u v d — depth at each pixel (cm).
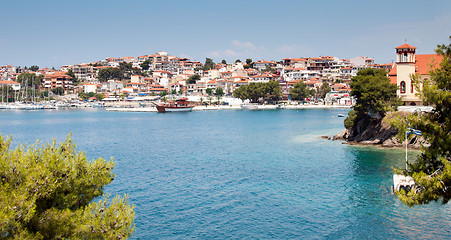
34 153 1942
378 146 8738
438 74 2478
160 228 3922
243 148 9069
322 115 19600
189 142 10344
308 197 4919
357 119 9912
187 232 3831
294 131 12494
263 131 12762
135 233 3791
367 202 4675
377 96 8906
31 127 15350
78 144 10175
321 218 4191
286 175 6112
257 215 4300
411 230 3819
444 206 4434
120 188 5375
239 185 5531
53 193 1834
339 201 4741
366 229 3872
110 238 1839
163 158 7819
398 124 2638
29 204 1627
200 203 4712
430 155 2420
